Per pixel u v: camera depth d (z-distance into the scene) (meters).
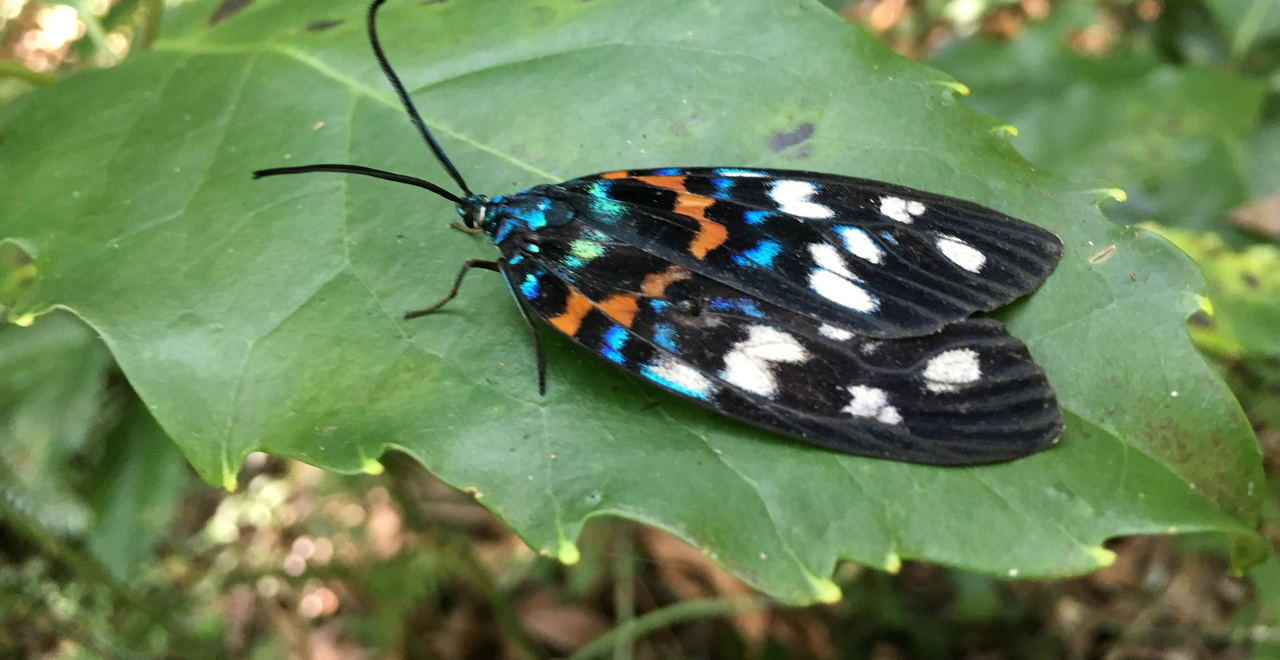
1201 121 0.17
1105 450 0.11
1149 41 0.22
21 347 0.15
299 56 0.13
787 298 0.12
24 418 0.15
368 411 0.11
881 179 0.12
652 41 0.13
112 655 0.17
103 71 0.13
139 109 0.13
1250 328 0.14
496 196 0.12
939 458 0.11
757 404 0.11
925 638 0.18
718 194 0.12
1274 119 0.17
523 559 0.19
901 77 0.12
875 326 0.11
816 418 0.11
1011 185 0.12
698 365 0.11
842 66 0.12
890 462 0.11
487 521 0.20
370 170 0.12
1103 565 0.11
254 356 0.12
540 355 0.12
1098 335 0.11
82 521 0.15
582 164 0.12
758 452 0.11
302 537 0.20
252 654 0.18
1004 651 0.18
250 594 0.19
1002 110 0.18
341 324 0.12
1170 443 0.11
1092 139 0.17
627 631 0.17
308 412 0.11
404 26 0.13
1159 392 0.11
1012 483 0.11
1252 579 0.15
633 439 0.11
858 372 0.11
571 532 0.11
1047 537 0.11
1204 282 0.11
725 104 0.12
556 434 0.11
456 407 0.11
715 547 0.11
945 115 0.12
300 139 0.13
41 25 0.21
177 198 0.12
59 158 0.13
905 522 0.11
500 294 0.12
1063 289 0.12
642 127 0.13
